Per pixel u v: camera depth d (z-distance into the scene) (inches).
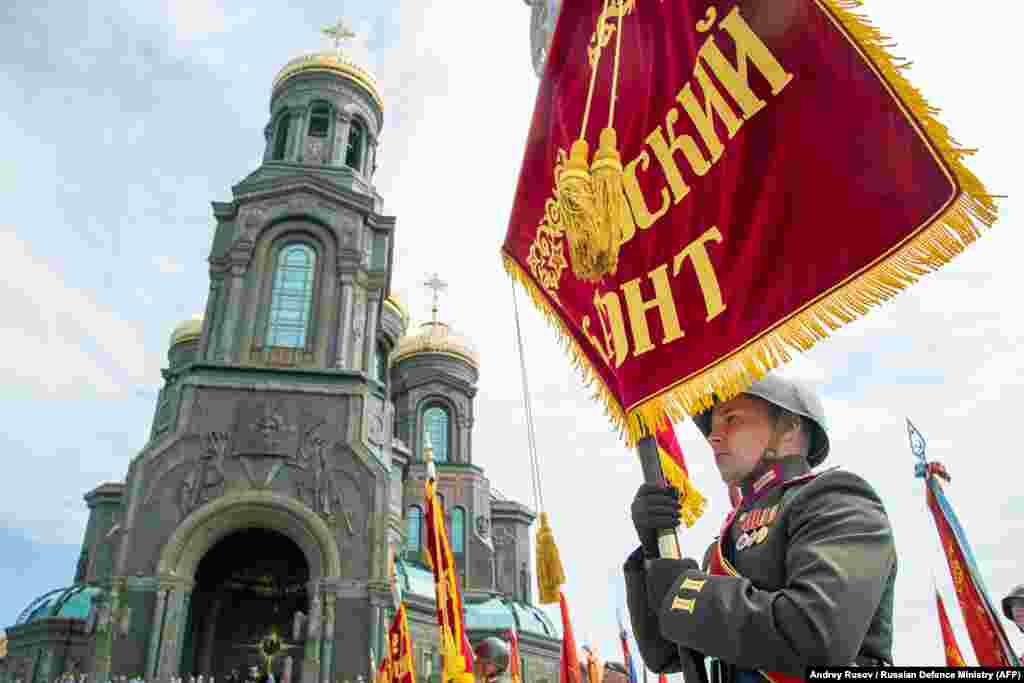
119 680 1013.8
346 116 1652.3
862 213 90.7
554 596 150.3
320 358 1306.6
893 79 89.4
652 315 122.4
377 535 1155.9
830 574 75.7
